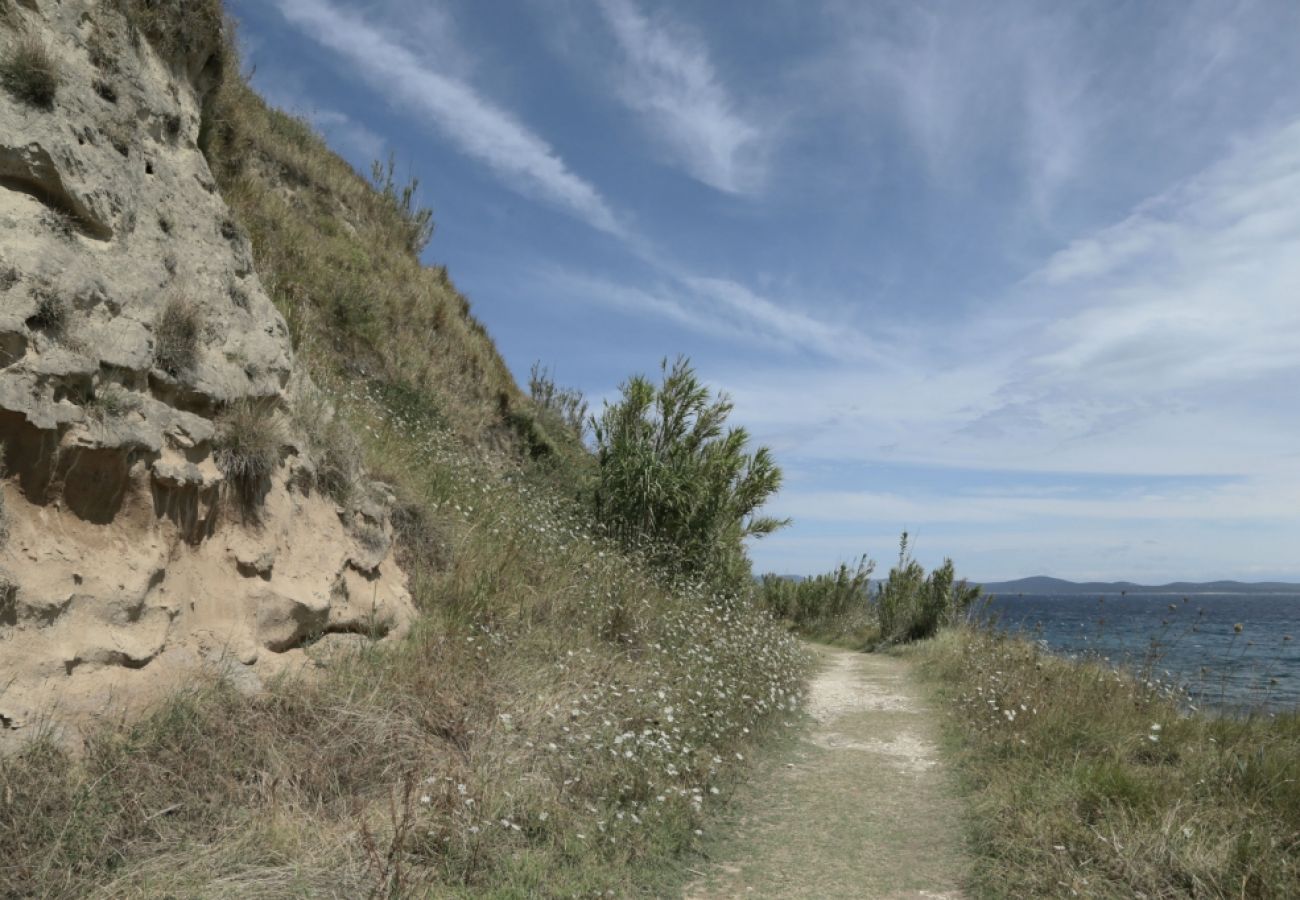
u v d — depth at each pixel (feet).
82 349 13.32
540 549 29.50
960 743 22.85
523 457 47.32
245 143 38.65
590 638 23.94
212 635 14.90
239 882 10.07
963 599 57.36
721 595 41.91
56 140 14.11
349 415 26.99
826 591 79.41
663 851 14.01
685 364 47.03
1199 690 25.52
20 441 12.11
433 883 11.18
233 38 23.72
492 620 22.30
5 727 10.64
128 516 13.87
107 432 13.23
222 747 12.76
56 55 15.15
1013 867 13.19
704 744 19.58
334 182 49.42
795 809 17.37
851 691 34.60
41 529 12.32
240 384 17.72
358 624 19.06
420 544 24.20
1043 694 23.70
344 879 10.62
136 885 9.66
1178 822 13.46
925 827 16.14
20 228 13.12
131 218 15.94
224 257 19.29
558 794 14.40
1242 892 11.12
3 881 9.00
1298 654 39.63
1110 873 12.32
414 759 14.30
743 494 50.55
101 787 11.00
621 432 45.78
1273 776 15.66
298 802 12.15
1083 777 16.01
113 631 12.79
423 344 45.44
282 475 18.63
